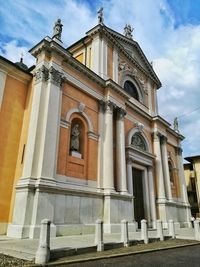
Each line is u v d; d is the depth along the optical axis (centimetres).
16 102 1266
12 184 1148
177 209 2217
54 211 1076
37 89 1241
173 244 1020
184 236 1363
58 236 1057
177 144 2647
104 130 1559
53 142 1167
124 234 926
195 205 3334
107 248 820
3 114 1194
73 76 1434
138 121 2038
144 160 1938
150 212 1869
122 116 1700
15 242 841
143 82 2317
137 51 2316
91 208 1294
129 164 1738
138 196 1838
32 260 573
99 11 1936
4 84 1232
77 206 1210
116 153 1597
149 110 2278
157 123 2205
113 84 1650
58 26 1421
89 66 1831
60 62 1339
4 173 1134
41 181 1047
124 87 2050
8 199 1113
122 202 1451
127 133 1841
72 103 1394
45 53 1298
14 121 1234
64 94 1352
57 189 1108
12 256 602
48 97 1211
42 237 602
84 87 1499
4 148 1162
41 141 1140
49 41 1295
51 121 1188
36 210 991
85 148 1407
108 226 1305
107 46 1891
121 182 1515
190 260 697
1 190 1102
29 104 1274
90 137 1454
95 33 1867
